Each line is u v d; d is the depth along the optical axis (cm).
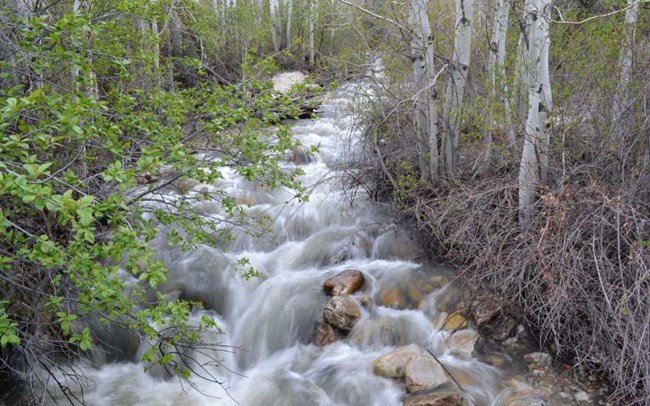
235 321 541
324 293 537
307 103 565
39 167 218
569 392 381
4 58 379
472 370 414
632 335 355
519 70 547
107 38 467
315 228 690
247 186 805
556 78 561
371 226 664
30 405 392
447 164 616
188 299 549
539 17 455
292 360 477
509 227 478
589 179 470
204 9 1154
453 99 600
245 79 486
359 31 709
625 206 410
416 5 597
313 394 425
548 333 422
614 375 360
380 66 700
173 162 400
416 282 535
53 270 316
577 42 558
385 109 669
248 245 651
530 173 480
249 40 1460
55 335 389
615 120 462
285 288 555
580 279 399
